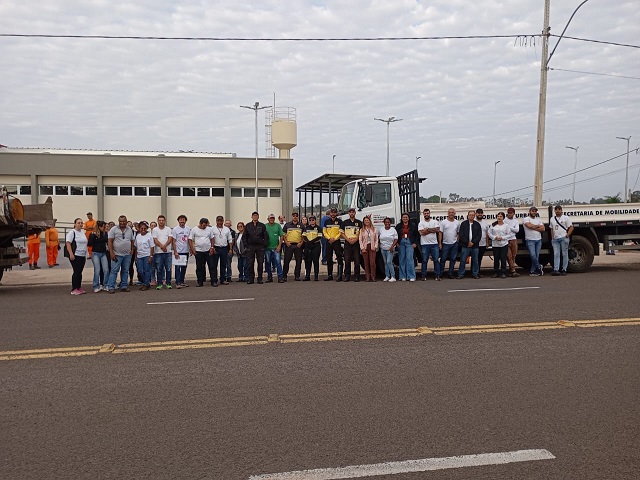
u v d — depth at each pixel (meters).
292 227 14.48
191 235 13.73
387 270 14.06
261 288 12.98
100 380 5.71
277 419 4.64
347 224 14.25
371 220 15.09
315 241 14.47
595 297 10.52
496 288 12.05
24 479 3.69
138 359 6.47
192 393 5.29
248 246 14.01
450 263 14.49
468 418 4.63
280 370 5.97
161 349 6.90
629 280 13.34
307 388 5.40
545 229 15.54
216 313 9.39
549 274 15.26
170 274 13.69
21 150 38.69
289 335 7.54
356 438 4.27
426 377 5.69
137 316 9.27
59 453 4.07
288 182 36.94
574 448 4.08
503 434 4.32
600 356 6.39
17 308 10.52
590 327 7.84
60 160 34.06
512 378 5.64
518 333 7.52
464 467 3.80
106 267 13.05
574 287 12.05
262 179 36.91
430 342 7.07
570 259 15.61
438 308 9.48
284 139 38.28
